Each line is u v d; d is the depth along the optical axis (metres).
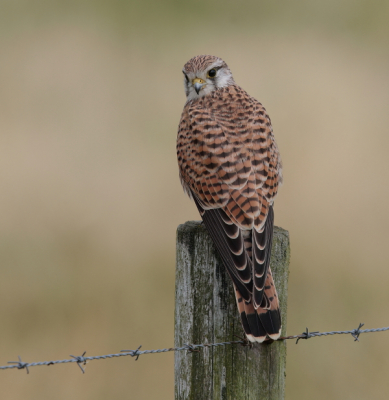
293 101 19.39
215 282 7.02
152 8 25.84
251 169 7.91
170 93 20.66
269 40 23.89
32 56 22.06
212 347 6.95
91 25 24.14
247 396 6.89
